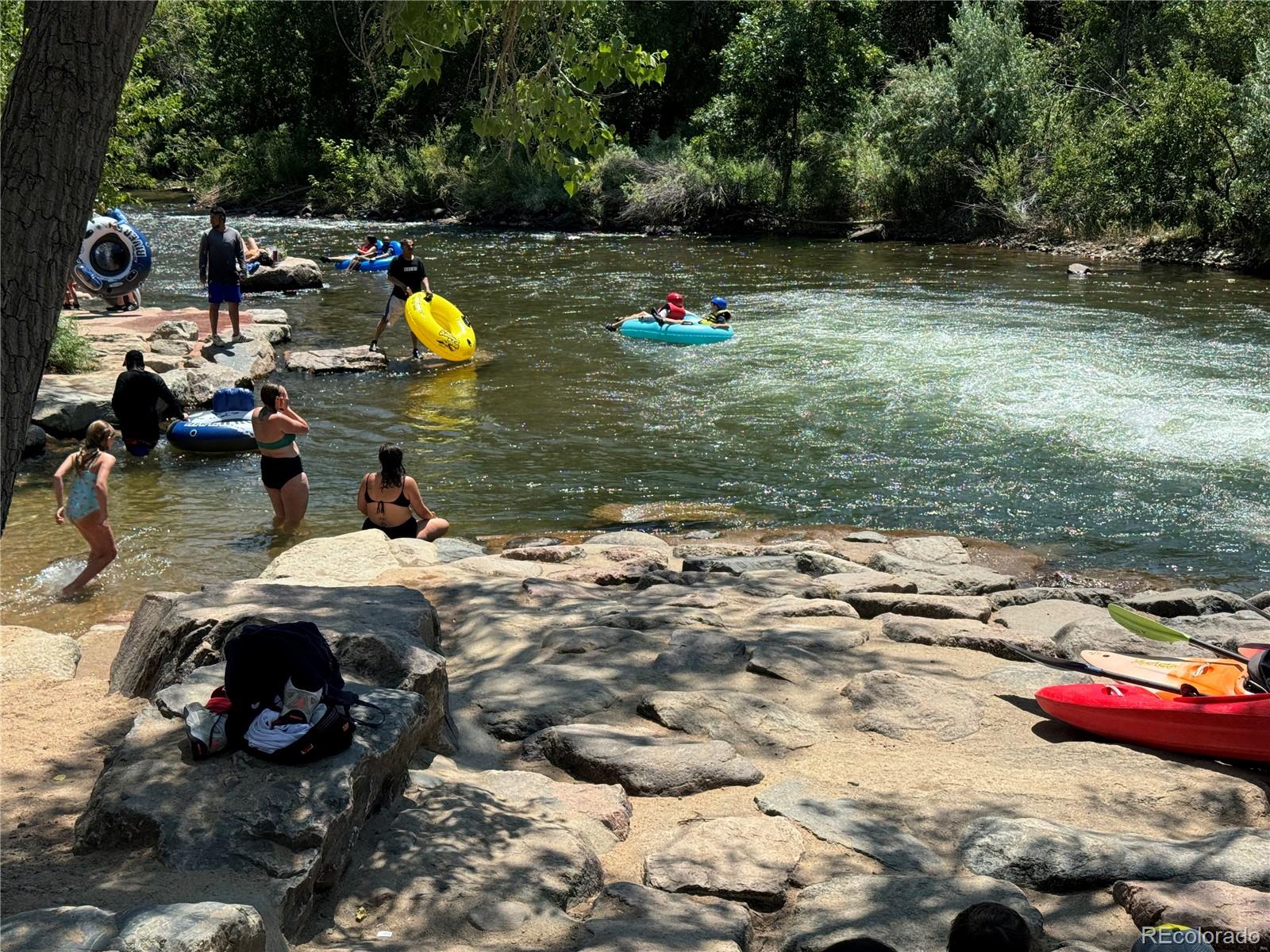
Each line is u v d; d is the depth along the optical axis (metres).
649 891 4.41
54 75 3.53
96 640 7.63
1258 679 5.93
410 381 16.33
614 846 4.87
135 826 4.12
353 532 10.09
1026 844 4.68
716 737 5.92
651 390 15.71
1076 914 4.37
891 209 36.28
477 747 5.89
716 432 13.83
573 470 12.49
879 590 8.48
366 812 4.55
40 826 4.55
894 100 36.00
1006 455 12.80
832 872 4.62
